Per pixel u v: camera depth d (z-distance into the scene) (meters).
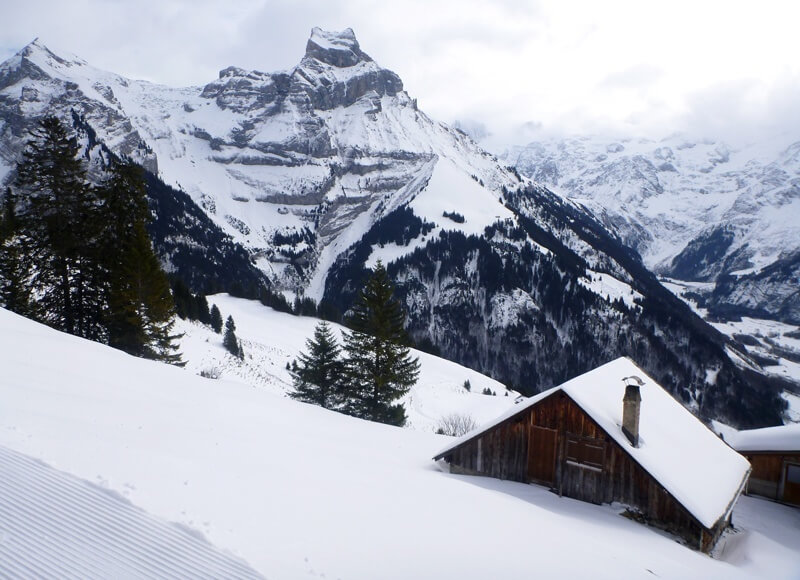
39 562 6.99
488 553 11.01
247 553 8.21
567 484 20.98
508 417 22.09
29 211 32.91
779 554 19.83
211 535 8.41
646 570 12.99
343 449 21.06
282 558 8.39
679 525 18.75
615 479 20.06
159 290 35.22
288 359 73.69
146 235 35.72
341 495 12.63
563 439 21.27
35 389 15.40
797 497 28.72
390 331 36.00
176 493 9.84
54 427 11.98
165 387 23.20
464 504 14.84
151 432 14.22
